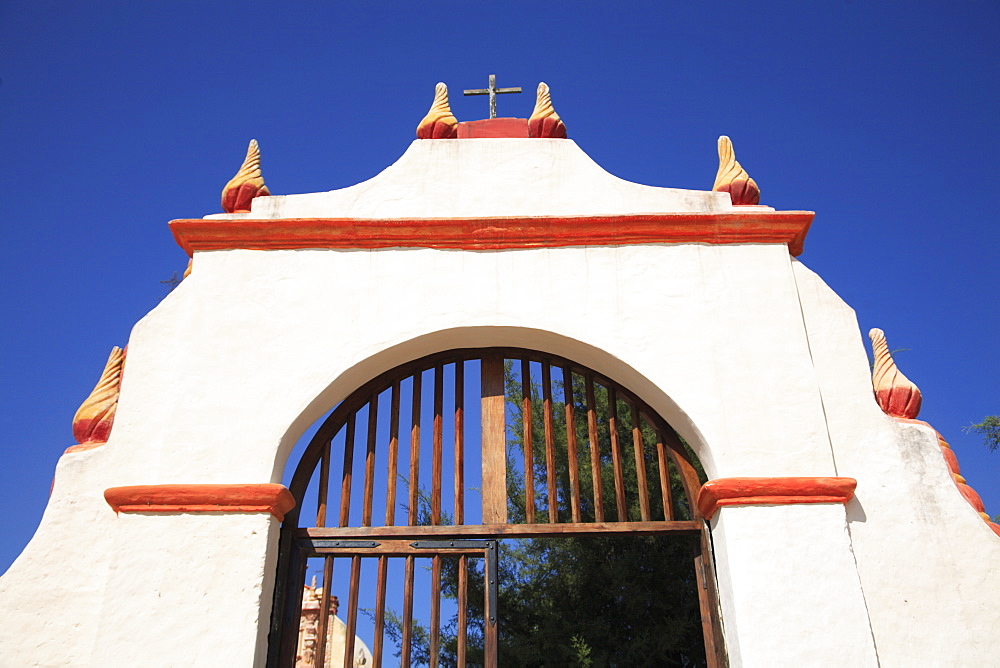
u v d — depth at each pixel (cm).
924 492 551
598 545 1050
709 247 628
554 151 670
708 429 561
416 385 625
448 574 1074
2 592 514
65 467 551
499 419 609
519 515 1118
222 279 608
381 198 647
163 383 580
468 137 690
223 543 519
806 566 515
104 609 498
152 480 541
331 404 602
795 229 630
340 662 1003
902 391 592
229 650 492
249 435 557
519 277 612
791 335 595
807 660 489
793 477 539
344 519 585
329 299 603
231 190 658
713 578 558
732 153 695
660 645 956
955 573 525
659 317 599
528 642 993
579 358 621
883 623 509
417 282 610
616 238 627
